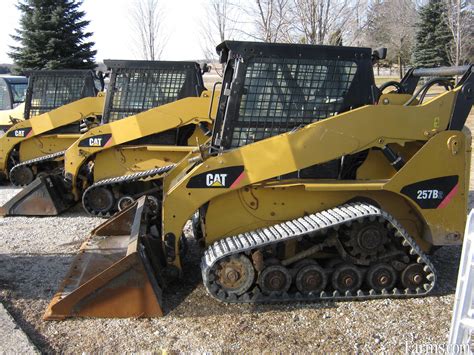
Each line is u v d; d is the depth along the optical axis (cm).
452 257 570
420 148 471
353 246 453
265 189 473
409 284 461
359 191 480
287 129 475
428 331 402
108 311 427
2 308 437
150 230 562
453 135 462
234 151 457
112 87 809
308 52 467
